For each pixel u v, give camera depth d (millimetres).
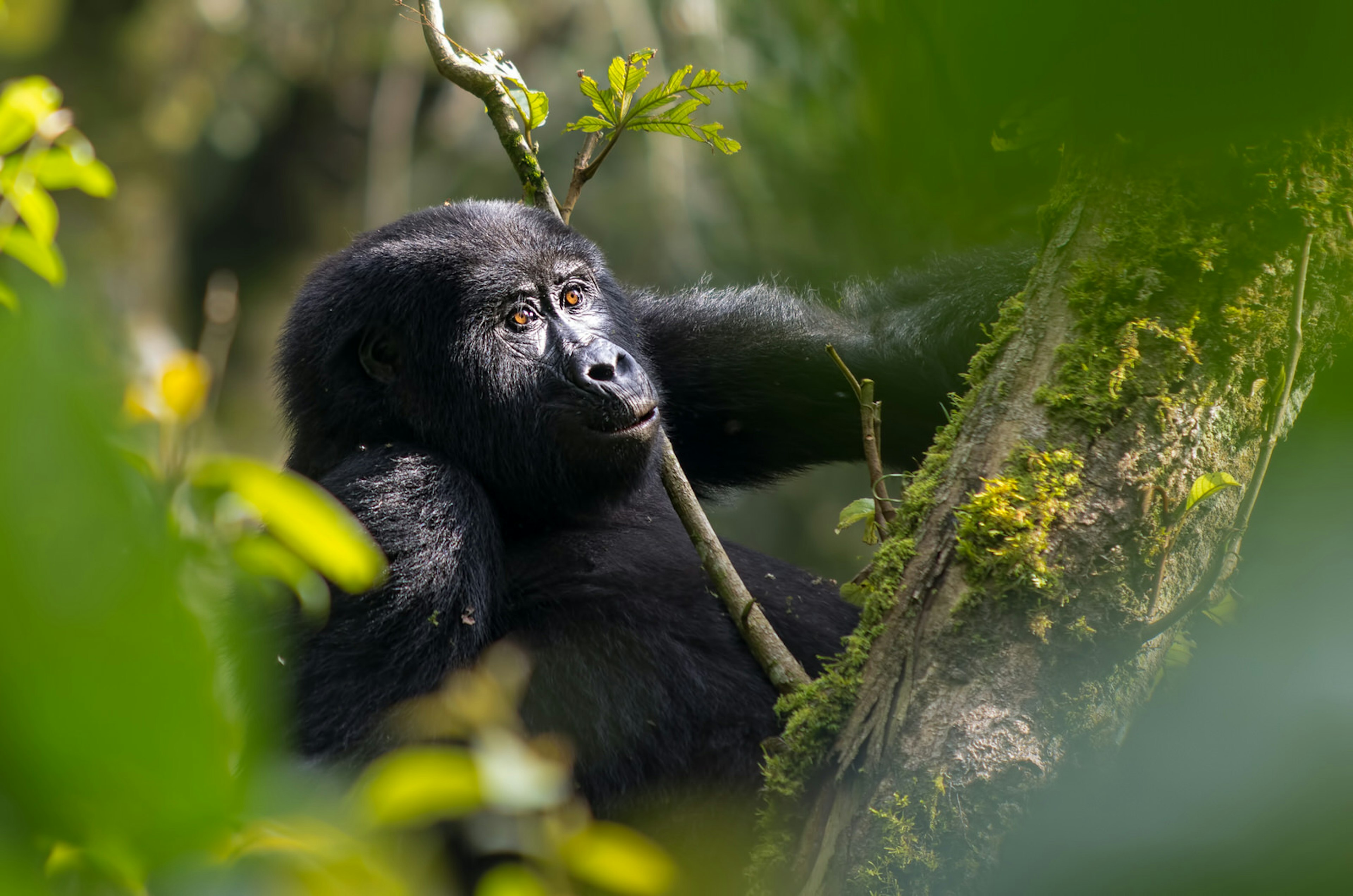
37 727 1444
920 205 3289
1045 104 2420
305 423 9086
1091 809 4219
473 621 7703
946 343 9844
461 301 8742
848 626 8828
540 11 28906
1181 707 6031
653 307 10727
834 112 3342
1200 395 4984
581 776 7789
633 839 4098
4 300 3615
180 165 33750
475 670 7469
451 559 7750
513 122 7965
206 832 1584
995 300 9703
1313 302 4922
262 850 2682
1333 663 4359
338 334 8883
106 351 1587
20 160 6098
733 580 6969
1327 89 2170
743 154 24453
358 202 35594
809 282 10922
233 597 4363
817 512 27094
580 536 9023
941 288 10328
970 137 2568
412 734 7012
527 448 8789
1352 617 4398
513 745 3572
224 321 8523
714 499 10930
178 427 5438
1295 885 3195
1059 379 5203
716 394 10414
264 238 35906
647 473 9094
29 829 1605
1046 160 3201
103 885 2357
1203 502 5016
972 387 5711
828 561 26812
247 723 2697
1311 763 3426
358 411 8898
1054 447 5109
